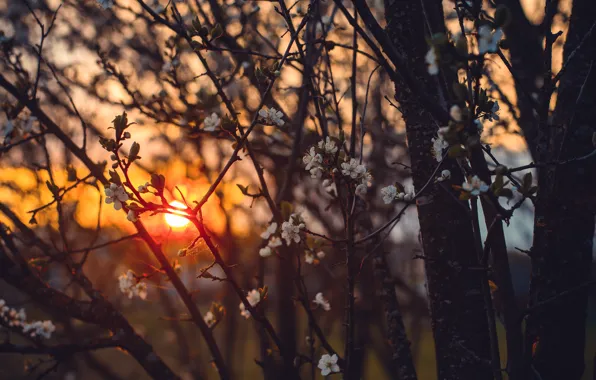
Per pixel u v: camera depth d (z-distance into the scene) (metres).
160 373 2.79
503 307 1.91
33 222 2.40
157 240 2.69
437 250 2.24
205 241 1.83
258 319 2.07
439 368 2.26
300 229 2.04
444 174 2.01
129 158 1.68
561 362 2.21
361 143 2.19
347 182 2.01
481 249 1.98
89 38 4.52
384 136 4.14
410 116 2.28
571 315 2.20
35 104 2.74
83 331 4.81
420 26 2.21
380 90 4.38
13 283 2.71
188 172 4.68
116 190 1.71
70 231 5.03
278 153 3.81
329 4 3.76
